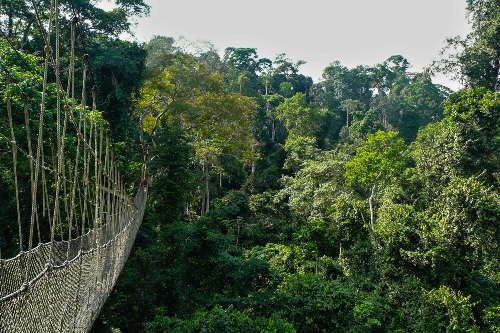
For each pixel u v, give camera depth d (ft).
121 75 70.95
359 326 41.37
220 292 47.14
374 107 173.99
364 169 67.10
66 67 64.34
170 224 54.08
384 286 50.29
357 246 56.49
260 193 106.32
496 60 75.05
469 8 75.92
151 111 88.43
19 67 36.09
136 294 43.01
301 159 109.50
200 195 92.22
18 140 33.37
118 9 75.56
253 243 76.69
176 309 44.70
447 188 54.49
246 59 207.31
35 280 13.17
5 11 59.82
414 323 44.32
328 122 140.46
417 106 180.04
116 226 28.22
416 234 51.75
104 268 22.50
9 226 37.27
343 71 207.82
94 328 38.09
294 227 79.71
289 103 136.05
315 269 57.11
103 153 40.91
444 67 77.05
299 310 41.70
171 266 48.37
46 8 61.05
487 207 49.24
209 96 81.97
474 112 62.95
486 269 50.01
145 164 59.52
